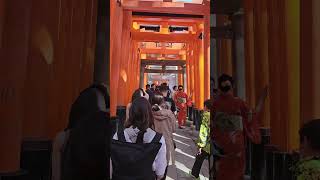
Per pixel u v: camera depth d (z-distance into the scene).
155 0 10.29
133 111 2.62
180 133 13.25
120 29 9.05
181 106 15.19
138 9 10.46
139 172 2.42
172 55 23.09
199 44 14.35
